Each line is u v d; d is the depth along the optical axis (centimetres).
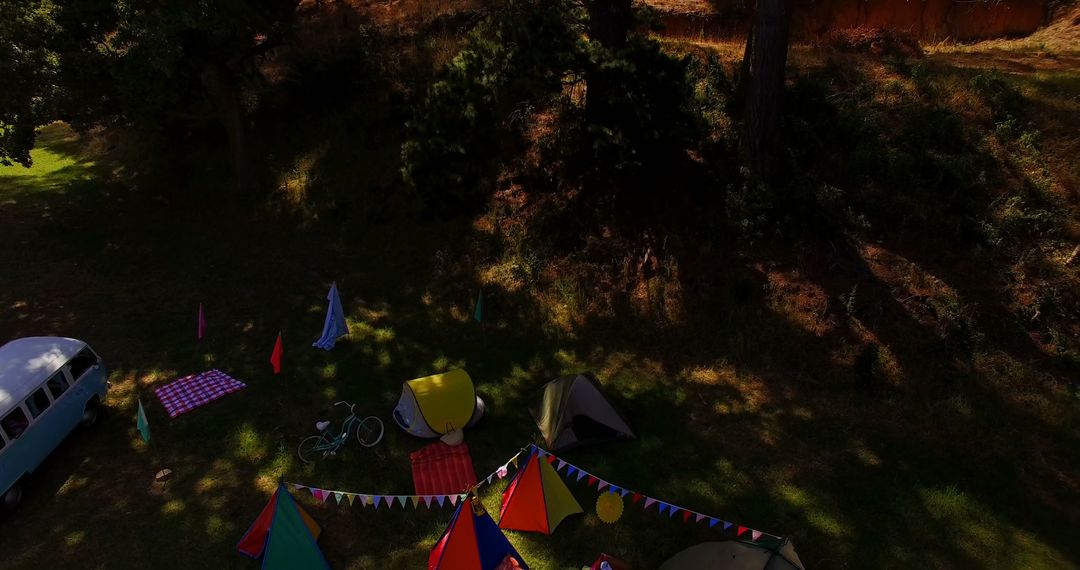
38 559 918
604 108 1467
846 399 1183
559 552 916
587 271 1531
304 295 1620
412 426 1133
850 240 1397
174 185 2175
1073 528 929
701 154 1619
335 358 1376
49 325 1481
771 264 1408
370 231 1823
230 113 2005
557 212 1652
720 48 1991
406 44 2284
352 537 945
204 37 1691
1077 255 1276
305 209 1941
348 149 2044
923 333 1238
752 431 1134
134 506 1007
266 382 1298
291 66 2278
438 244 1723
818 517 960
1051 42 2058
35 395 1038
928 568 880
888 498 986
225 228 1941
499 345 1408
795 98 1653
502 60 1405
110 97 1745
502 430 1160
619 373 1299
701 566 816
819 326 1295
